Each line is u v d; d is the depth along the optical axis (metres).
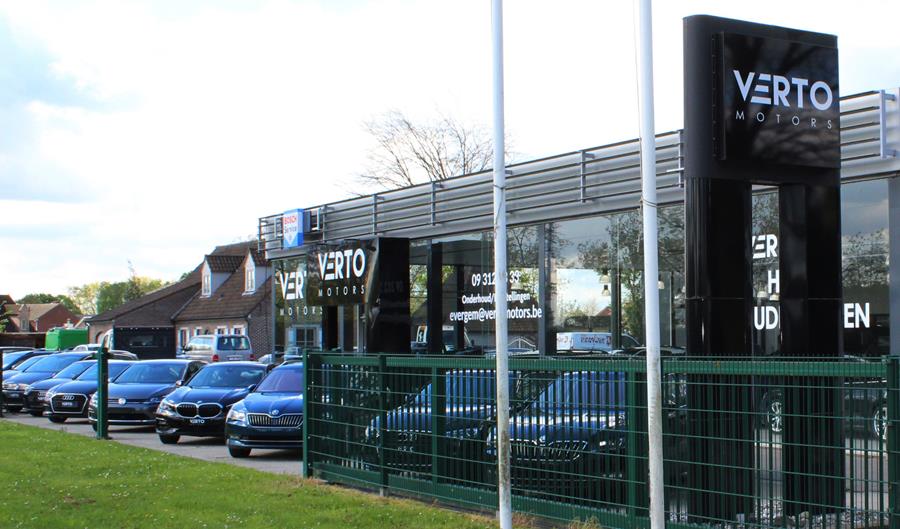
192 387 18.75
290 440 15.44
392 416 10.26
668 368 7.38
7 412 27.16
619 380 7.75
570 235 19.83
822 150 9.63
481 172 21.66
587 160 18.78
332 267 21.25
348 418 11.04
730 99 9.17
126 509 9.66
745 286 9.15
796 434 6.62
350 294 20.53
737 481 6.94
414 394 9.94
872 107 14.18
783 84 9.46
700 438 7.16
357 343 26.91
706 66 9.20
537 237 20.62
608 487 7.81
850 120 14.57
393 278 19.77
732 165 9.23
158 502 10.00
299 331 29.84
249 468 12.83
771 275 16.06
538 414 8.44
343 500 9.95
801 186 9.72
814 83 9.62
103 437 17.22
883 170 14.19
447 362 9.48
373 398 10.59
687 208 9.22
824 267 9.77
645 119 6.43
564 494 8.19
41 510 9.62
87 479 11.74
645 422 7.54
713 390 7.11
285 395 16.28
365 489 10.74
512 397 8.70
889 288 14.37
